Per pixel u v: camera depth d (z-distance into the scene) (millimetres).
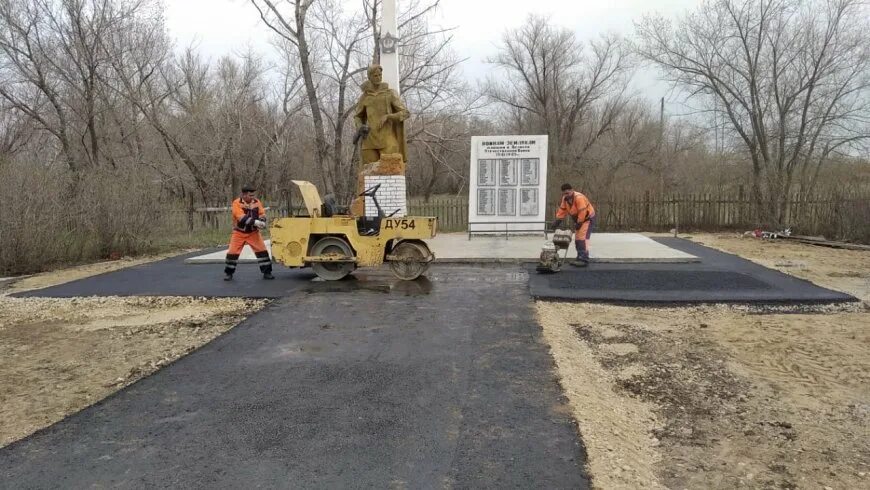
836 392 5141
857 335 6852
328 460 3844
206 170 27453
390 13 14766
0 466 3855
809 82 20406
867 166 20578
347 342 6648
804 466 3838
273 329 7262
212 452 3994
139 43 25672
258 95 33750
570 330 7234
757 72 21266
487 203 17641
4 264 12508
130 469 3777
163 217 17266
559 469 3691
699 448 4098
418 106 26609
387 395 5004
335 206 11047
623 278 10375
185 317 8156
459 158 35656
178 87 30344
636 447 4078
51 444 4176
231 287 10156
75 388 5438
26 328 7832
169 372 5719
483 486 3488
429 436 4184
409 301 8711
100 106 24000
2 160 13508
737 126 21750
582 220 11633
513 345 6445
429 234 10133
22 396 5258
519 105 36219
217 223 21625
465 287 9727
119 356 6410
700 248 15109
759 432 4363
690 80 22609
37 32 21750
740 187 21016
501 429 4289
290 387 5242
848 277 10672
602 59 35469
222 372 5688
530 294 9148
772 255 14117
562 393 5008
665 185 28203
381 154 12781
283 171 32844
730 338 6832
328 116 27844
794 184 21109
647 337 6934
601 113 36625
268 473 3688
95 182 15281
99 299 9586
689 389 5250
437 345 6473
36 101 23203
